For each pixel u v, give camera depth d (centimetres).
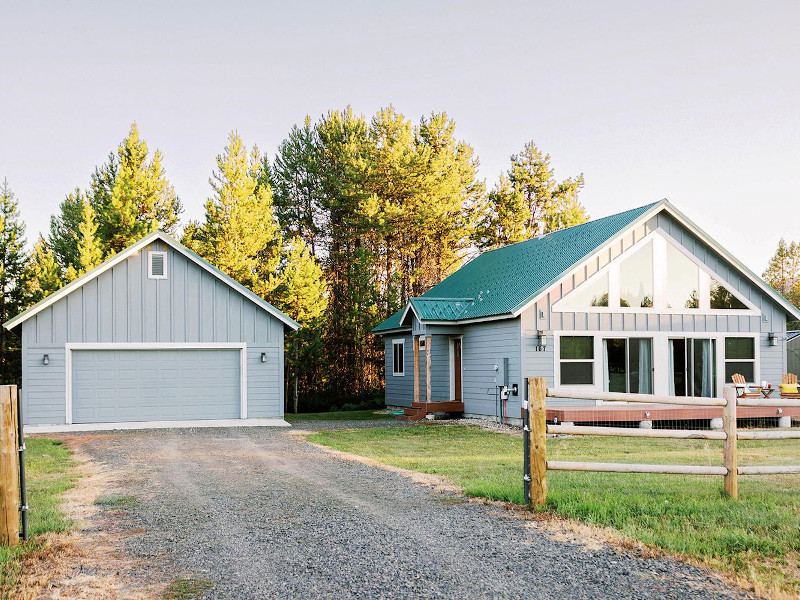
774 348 2369
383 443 1748
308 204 4222
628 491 977
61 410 2195
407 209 3988
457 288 2830
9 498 738
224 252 3266
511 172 4894
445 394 2597
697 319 2289
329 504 935
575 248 2320
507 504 905
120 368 2261
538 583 614
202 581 630
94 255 3256
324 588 608
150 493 1041
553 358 2147
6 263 3372
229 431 2067
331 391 3562
